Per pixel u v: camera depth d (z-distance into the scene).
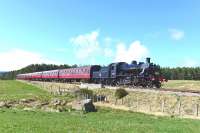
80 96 59.28
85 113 43.72
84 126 28.83
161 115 40.38
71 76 88.62
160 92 46.00
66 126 28.42
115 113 43.78
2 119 32.47
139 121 34.44
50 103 51.97
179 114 39.69
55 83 88.88
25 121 31.03
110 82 67.75
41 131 25.31
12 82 142.12
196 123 32.22
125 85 61.75
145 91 49.22
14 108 47.88
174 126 29.77
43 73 119.25
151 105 45.19
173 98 43.28
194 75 146.25
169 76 152.00
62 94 63.97
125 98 51.88
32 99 55.69
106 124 30.72
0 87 102.94
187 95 41.75
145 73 56.78
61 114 40.84
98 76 72.62
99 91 60.94
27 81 135.12
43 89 92.69
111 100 54.81
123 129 27.50
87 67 78.62
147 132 26.17
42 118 34.78
